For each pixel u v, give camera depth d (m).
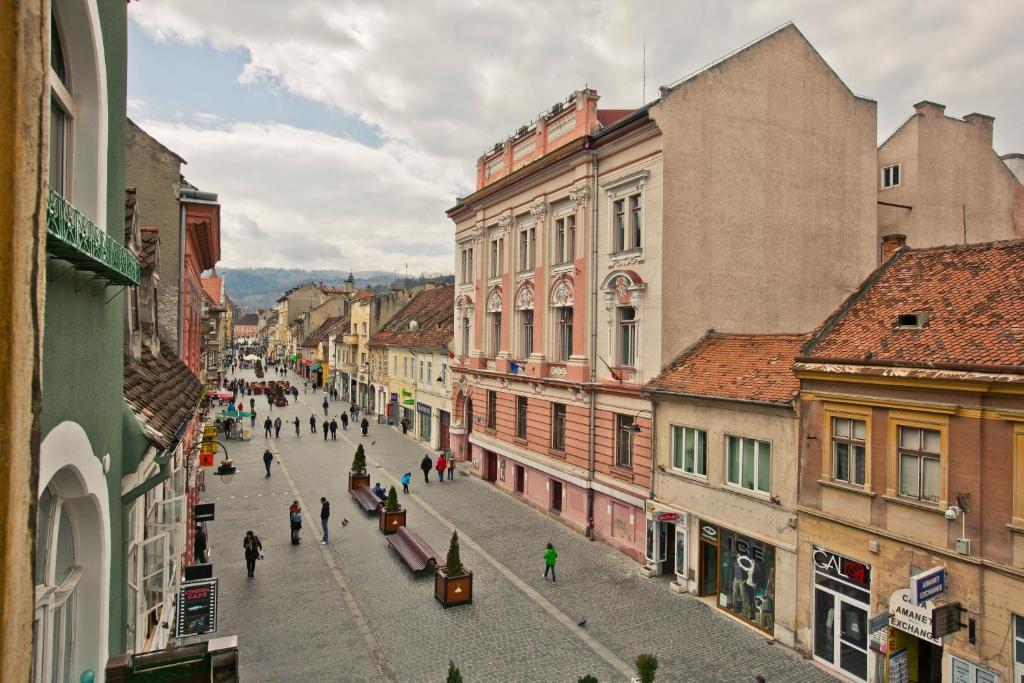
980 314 12.38
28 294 2.22
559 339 26.05
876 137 24.34
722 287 21.06
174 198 18.45
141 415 8.15
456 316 35.94
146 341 13.56
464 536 23.19
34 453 2.28
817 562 14.17
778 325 22.11
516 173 27.47
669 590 18.20
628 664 14.09
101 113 5.35
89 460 5.32
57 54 4.97
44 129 2.30
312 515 25.64
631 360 21.72
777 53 22.11
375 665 14.06
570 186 24.36
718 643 15.01
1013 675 10.58
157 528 10.37
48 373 4.31
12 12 2.15
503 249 30.27
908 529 12.27
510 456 28.91
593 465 23.11
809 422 14.38
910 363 12.16
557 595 17.88
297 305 118.12
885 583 12.63
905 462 12.51
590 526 23.06
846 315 14.78
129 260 5.72
